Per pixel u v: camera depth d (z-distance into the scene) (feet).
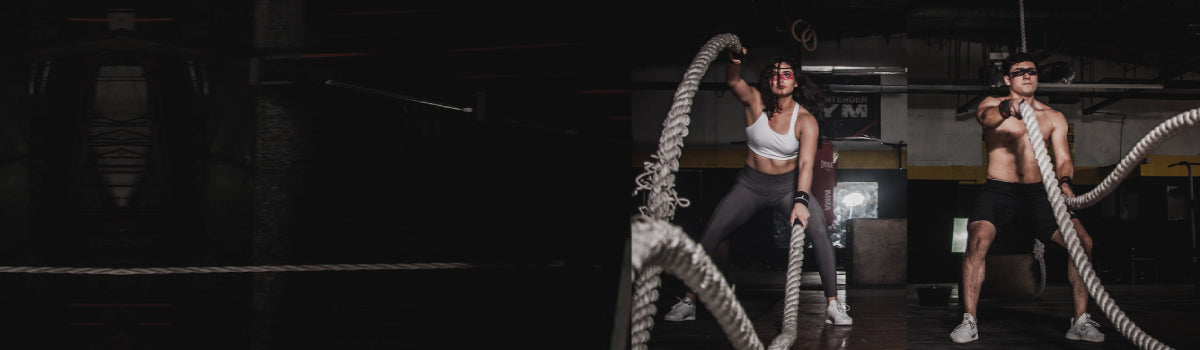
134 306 3.69
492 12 3.57
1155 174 32.09
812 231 6.32
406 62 3.66
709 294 2.45
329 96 3.67
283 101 3.69
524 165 3.23
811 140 5.98
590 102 3.37
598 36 3.51
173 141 3.68
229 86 3.71
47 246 3.68
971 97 25.66
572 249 2.65
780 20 5.80
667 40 3.49
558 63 3.51
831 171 6.35
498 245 3.39
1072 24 23.40
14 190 3.69
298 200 3.73
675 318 5.62
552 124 3.22
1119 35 28.19
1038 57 25.66
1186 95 28.02
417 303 3.67
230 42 3.67
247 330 3.76
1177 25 24.52
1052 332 8.21
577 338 2.67
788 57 5.88
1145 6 23.49
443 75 3.63
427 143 3.65
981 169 25.55
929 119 25.94
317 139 3.71
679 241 2.27
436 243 3.63
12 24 3.67
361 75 3.65
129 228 3.70
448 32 3.65
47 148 3.68
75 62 3.66
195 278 3.70
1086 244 7.98
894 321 5.91
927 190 26.13
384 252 3.66
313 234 3.74
